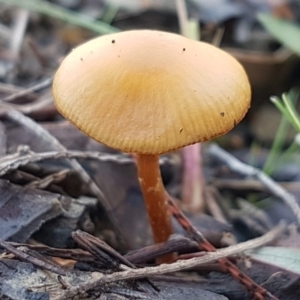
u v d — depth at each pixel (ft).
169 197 0.31
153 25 0.61
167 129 0.22
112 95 0.22
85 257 0.25
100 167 0.34
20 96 0.40
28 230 0.27
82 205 0.30
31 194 0.28
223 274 0.29
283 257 0.29
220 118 0.23
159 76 0.22
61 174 0.31
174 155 0.41
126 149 0.22
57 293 0.23
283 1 0.58
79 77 0.23
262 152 0.49
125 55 0.23
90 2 0.62
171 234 0.30
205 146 0.48
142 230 0.33
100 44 0.24
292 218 0.40
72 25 0.59
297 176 0.45
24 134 0.34
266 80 0.54
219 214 0.38
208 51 0.24
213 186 0.42
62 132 0.36
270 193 0.43
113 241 0.32
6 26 0.56
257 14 0.53
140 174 0.28
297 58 0.53
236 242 0.36
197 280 0.28
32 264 0.24
